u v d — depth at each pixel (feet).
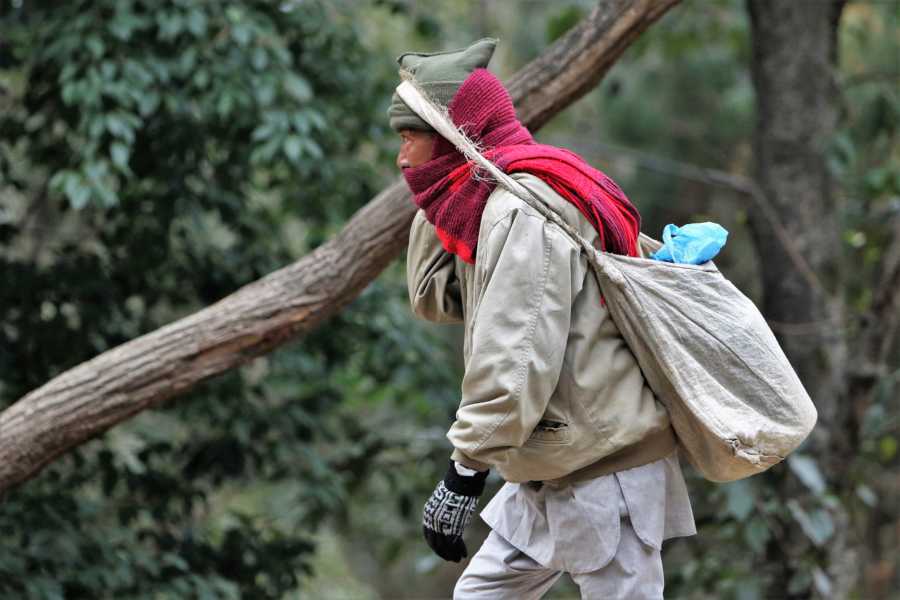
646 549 14.34
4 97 35.14
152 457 39.93
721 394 13.84
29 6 32.32
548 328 13.48
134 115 29.50
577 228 14.19
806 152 36.17
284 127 29.96
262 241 37.68
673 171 42.04
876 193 38.19
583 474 14.34
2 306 33.45
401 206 23.77
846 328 35.73
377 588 81.20
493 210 14.07
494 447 13.65
